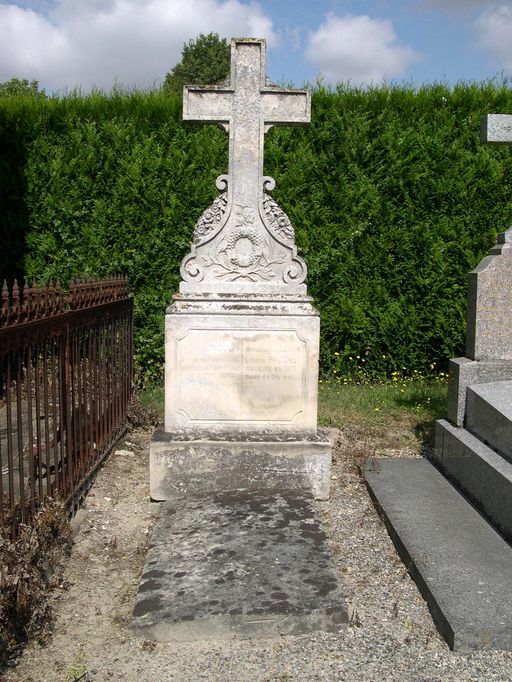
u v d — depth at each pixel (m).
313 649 2.90
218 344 4.66
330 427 6.46
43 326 3.70
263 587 3.17
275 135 7.94
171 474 4.55
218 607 3.00
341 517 4.41
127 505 4.64
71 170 7.73
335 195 7.97
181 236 7.83
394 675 2.74
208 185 7.79
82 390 4.80
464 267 8.12
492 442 4.59
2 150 7.70
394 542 4.02
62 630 3.06
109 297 5.42
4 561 2.93
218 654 2.86
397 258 8.16
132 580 3.55
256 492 4.45
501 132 5.50
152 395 7.66
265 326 4.66
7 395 3.21
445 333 8.20
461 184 8.01
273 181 4.76
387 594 3.41
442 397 7.48
